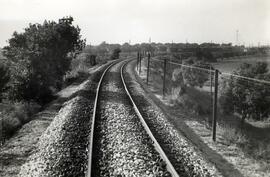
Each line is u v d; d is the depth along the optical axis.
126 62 61.66
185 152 10.21
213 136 12.91
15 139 11.35
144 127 12.81
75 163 8.72
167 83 34.19
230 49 116.00
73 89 23.88
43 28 24.88
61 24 27.80
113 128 12.34
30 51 20.97
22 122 14.50
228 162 10.33
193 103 21.14
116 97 19.61
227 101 21.23
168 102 21.41
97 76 31.61
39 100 19.81
